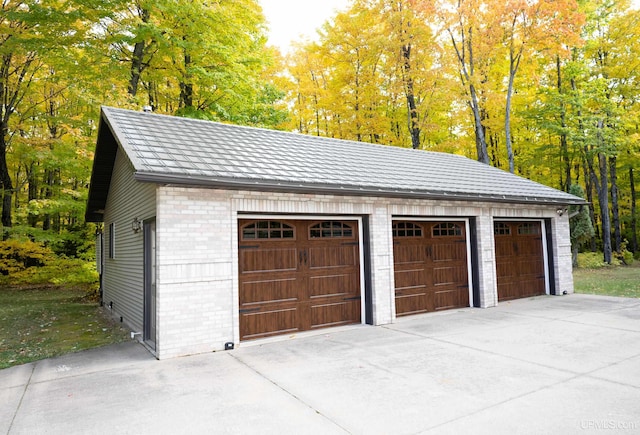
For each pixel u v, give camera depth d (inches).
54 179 834.8
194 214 269.6
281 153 378.3
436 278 411.8
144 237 309.1
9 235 674.8
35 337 330.0
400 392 190.1
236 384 206.1
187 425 160.1
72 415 171.9
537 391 187.2
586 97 810.2
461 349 264.1
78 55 575.8
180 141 332.8
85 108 649.0
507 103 807.1
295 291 323.6
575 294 508.7
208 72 629.3
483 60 836.0
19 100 660.1
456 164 558.3
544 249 513.0
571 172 1140.5
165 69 668.1
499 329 321.1
